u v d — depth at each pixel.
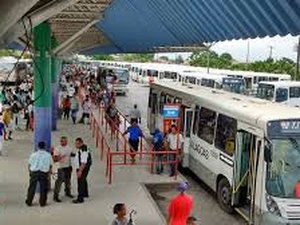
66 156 14.88
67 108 33.47
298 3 9.45
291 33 11.30
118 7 22.31
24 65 58.75
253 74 55.28
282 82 42.88
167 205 15.96
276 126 12.29
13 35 10.24
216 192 15.95
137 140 20.27
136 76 82.25
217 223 14.29
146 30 25.77
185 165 18.97
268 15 11.47
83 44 47.03
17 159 20.36
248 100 17.03
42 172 14.23
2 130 21.25
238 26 14.53
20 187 16.20
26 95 31.78
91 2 19.17
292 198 12.09
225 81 46.94
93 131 26.95
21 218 13.23
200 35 19.52
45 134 16.44
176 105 18.97
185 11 16.61
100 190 16.31
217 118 16.08
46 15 9.64
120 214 9.53
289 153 12.30
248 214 13.45
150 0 18.02
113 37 38.41
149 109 26.89
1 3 6.30
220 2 13.23
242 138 13.95
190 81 53.25
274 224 12.04
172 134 18.75
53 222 13.03
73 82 51.72
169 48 36.22
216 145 15.95
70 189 15.38
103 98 35.12
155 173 18.89
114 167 19.58
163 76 68.88
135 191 16.39
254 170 12.80
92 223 13.10
